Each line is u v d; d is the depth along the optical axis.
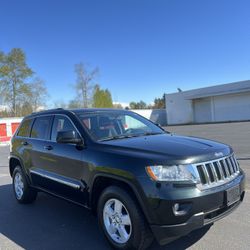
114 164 4.01
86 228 5.11
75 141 4.69
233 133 21.66
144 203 3.65
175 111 51.56
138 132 5.20
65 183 4.93
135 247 3.81
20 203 6.67
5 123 32.06
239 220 4.94
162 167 3.63
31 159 6.04
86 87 59.16
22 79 55.06
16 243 4.66
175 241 4.29
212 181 3.78
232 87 43.53
